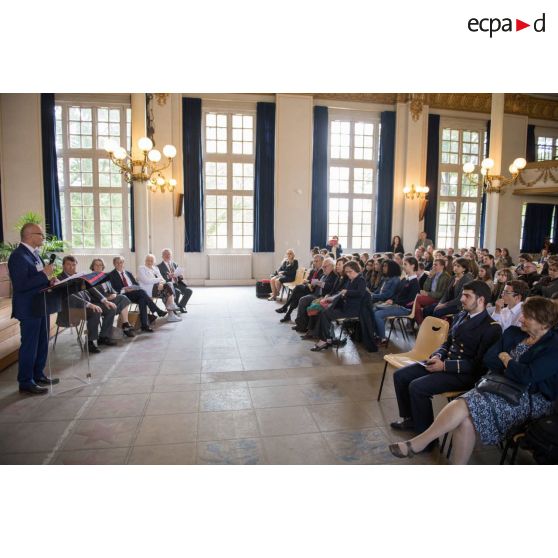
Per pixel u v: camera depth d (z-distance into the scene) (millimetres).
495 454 2693
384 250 11633
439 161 12062
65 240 10328
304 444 2803
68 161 10414
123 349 5012
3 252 8688
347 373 4188
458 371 2691
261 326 6281
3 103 9695
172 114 10219
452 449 2734
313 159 11016
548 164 11461
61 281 3703
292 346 5164
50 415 3225
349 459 2613
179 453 2678
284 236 10984
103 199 10578
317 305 5219
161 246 10461
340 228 11742
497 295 4785
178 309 7273
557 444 2090
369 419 3176
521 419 2332
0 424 3078
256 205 10836
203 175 10789
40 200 9992
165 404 3432
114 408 3354
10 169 9844
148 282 6242
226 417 3195
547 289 4516
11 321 4477
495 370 2471
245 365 4426
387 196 11516
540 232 13234
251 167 11062
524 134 12547
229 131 10867
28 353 3623
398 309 5125
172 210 10422
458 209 12398
